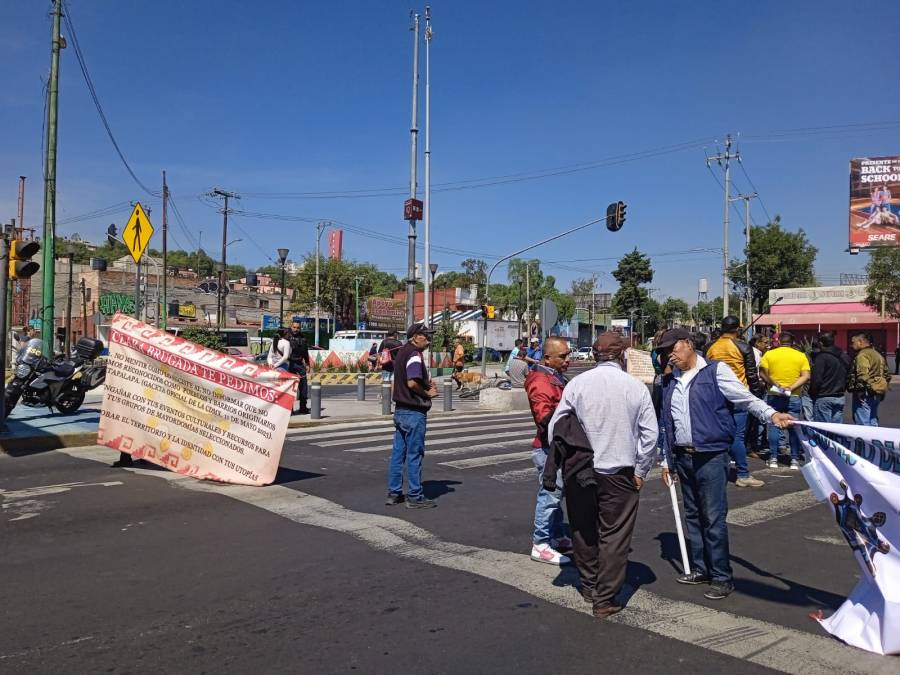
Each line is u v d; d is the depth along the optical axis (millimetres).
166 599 4684
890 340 48000
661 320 90562
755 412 4641
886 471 4043
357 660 3830
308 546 5895
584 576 4707
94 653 3896
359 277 61562
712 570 4848
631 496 4496
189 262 96812
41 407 14383
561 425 4609
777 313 52094
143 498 7594
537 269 88750
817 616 4422
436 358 37906
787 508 7484
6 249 10953
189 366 8727
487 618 4414
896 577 3943
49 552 5684
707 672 3709
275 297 71125
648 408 4457
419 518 6859
